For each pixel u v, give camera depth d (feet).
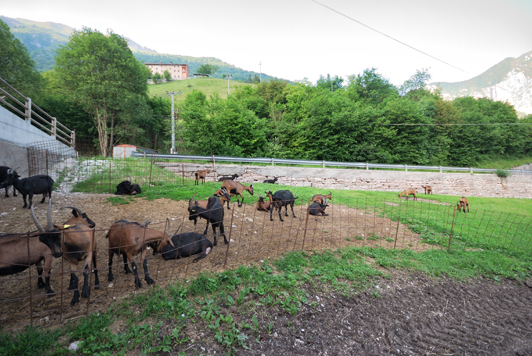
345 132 104.42
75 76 89.61
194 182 49.37
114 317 13.14
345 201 48.96
